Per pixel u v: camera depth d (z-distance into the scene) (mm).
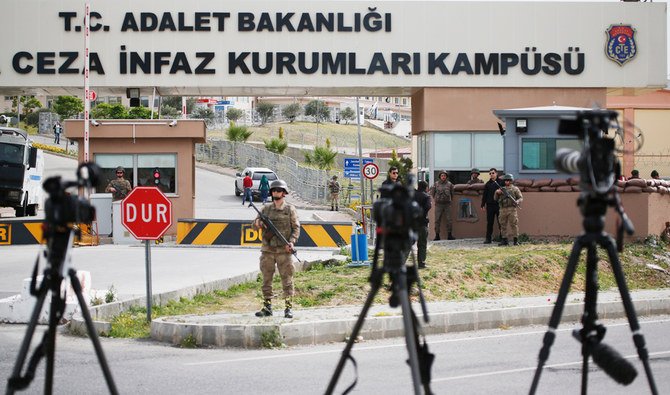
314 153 72625
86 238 26000
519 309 14328
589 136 5324
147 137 28875
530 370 9883
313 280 17109
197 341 11828
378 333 12766
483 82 31016
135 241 26328
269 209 13320
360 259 19219
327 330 12359
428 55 30891
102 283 16812
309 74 30875
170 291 15195
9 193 37844
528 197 24250
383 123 145250
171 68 30625
